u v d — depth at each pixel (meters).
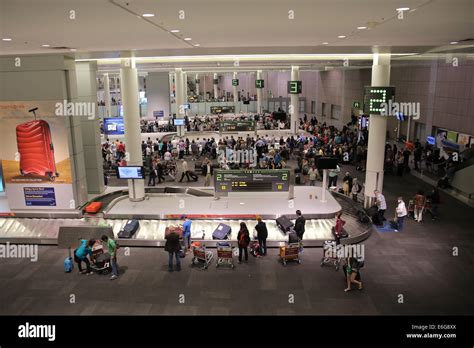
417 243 13.06
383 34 10.37
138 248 13.17
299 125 40.75
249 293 10.08
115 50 13.45
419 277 10.80
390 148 23.16
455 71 22.59
